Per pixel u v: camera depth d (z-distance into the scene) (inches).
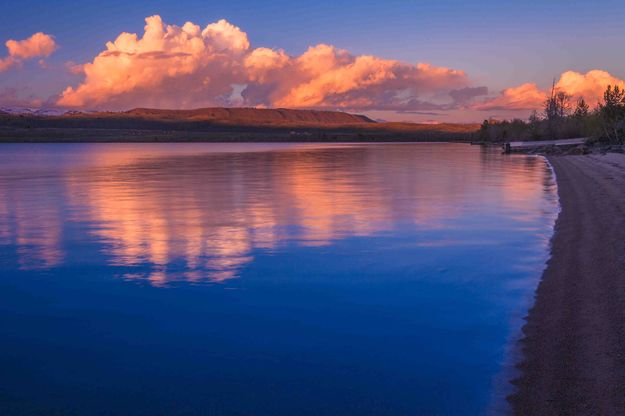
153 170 1348.4
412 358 213.5
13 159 2075.5
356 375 200.1
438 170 1301.7
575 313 244.5
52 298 298.7
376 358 214.7
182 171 1302.9
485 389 184.9
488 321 250.4
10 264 373.4
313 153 2635.3
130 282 327.9
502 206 631.8
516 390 181.3
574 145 2379.4
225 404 180.5
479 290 300.0
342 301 288.0
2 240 453.4
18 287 319.9
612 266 314.0
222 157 2174.0
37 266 367.6
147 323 258.4
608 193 661.9
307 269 354.0
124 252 407.2
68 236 469.1
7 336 243.6
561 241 409.1
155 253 403.2
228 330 248.1
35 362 215.6
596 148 2006.6
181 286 319.0
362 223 524.7
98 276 342.0
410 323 252.4
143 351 225.1
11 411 177.9
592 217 495.2
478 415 168.7
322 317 263.6
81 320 263.6
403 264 363.6
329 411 174.7
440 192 791.1
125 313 273.0
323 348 225.8
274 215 578.2
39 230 498.3
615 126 2228.1
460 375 196.7
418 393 185.0
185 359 216.8
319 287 314.0
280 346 228.7
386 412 173.3
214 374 203.0
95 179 1071.0
